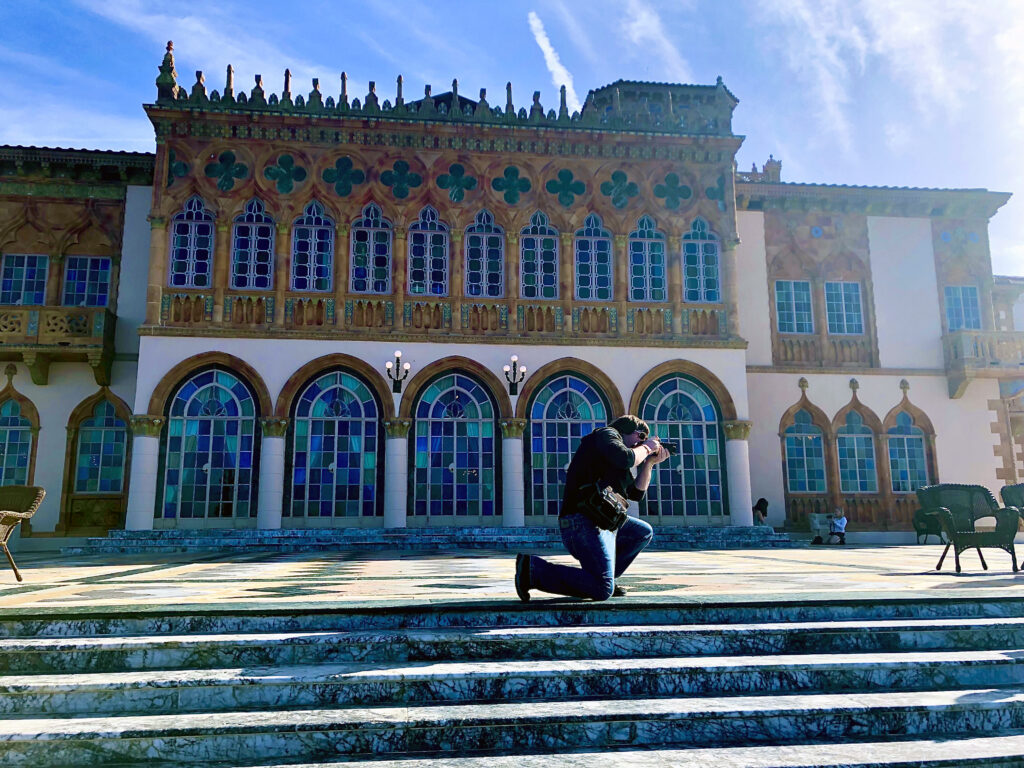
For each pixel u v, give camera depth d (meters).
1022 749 3.89
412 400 21.92
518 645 4.84
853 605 5.54
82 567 12.27
